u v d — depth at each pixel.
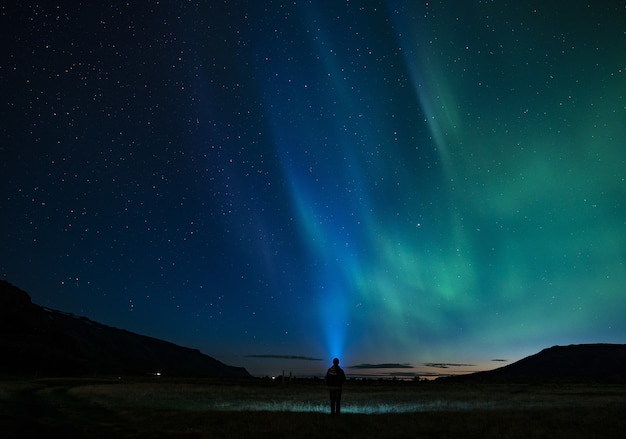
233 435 13.51
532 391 41.31
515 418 17.20
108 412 19.22
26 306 99.62
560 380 71.25
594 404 23.89
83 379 56.72
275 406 22.92
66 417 17.33
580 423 15.67
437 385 57.56
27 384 39.31
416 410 21.39
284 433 13.93
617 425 15.15
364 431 14.45
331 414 17.72
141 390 33.78
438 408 22.39
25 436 12.85
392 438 13.43
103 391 31.61
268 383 58.31
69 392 30.30
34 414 17.84
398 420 16.75
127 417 17.59
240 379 69.62
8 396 25.16
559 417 17.02
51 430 14.10
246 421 16.47
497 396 32.75
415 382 67.25
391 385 57.16
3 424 14.71
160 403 23.53
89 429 14.56
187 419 16.98
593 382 67.00
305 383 59.66
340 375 17.89
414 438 13.46
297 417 17.55
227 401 25.59
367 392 39.41
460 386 54.16
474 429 14.70
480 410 21.05
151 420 16.73
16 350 74.19
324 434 13.87
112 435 13.62
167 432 14.16
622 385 57.38
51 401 23.53
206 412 19.31
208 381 60.59
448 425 15.56
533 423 15.79
